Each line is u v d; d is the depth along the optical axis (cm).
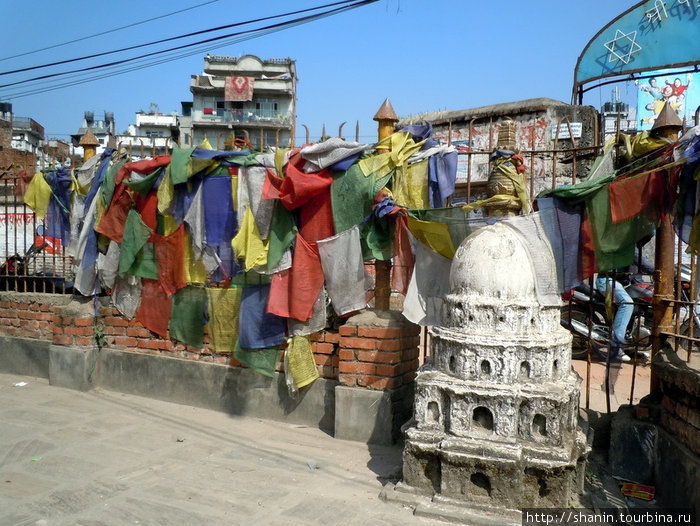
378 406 513
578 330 864
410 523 371
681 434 395
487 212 486
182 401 636
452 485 386
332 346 556
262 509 393
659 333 466
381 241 523
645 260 599
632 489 428
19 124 3525
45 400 649
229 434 544
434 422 409
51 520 374
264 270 563
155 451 500
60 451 495
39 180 736
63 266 744
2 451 493
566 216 454
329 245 534
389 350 511
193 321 626
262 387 588
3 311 786
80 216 713
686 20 781
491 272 406
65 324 696
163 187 623
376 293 544
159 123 4678
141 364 665
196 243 604
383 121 534
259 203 564
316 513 386
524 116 1137
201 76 3888
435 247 485
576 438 404
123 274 671
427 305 495
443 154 503
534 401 380
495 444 378
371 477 448
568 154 991
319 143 536
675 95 1405
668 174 420
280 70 3966
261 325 577
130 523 372
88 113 4647
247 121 3716
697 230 412
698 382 360
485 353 392
